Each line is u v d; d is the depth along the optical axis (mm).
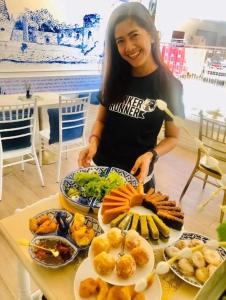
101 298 603
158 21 4195
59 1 3576
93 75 4305
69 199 926
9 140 2299
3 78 3430
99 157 1342
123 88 1271
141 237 682
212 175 2289
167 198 828
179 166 3238
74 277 702
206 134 2215
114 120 1296
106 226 747
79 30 3912
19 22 3330
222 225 503
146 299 611
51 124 2637
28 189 2553
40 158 2986
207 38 3924
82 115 2799
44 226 824
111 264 601
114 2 4117
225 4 3695
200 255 750
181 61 3943
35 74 3701
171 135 1287
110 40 1188
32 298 1251
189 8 4008
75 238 787
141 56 1103
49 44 3695
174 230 744
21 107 2277
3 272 1661
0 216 2166
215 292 486
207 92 3551
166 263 483
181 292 696
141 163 1099
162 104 515
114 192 830
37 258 744
